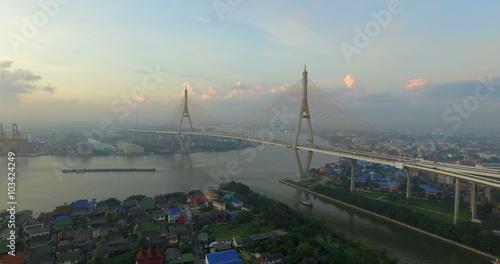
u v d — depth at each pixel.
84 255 53.88
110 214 70.56
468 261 56.94
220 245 56.59
